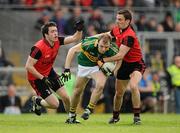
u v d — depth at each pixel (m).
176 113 58.88
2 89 58.62
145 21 67.94
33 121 38.53
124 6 70.06
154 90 59.84
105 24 64.75
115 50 35.53
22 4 68.75
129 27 35.59
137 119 36.50
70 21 65.12
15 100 57.19
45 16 66.12
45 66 35.53
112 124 36.47
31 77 35.88
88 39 35.31
